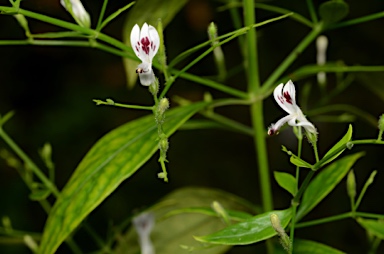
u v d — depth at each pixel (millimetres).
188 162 601
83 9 289
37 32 614
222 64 356
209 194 344
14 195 569
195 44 626
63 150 603
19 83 634
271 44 613
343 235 551
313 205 292
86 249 529
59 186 587
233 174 600
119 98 626
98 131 614
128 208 558
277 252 306
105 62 644
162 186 581
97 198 283
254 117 322
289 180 275
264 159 324
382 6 604
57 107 626
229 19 628
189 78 305
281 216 268
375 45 607
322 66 328
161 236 342
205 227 342
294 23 609
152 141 292
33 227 562
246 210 338
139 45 262
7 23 626
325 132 587
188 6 628
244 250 534
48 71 639
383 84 362
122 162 288
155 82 264
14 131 607
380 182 562
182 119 298
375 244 327
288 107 258
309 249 291
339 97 594
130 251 349
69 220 282
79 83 637
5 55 638
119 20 629
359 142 252
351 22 317
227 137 615
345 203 557
